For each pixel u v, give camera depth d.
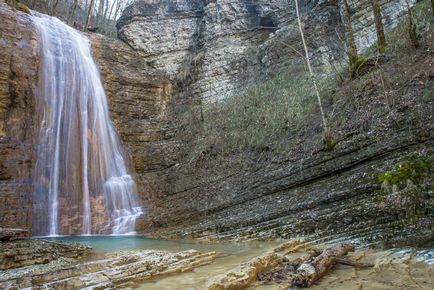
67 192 14.86
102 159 16.77
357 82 12.52
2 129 13.73
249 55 19.75
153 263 6.13
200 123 18.20
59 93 16.64
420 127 8.89
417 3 14.22
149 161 17.67
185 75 21.16
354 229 7.59
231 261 6.50
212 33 21.23
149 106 19.98
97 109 17.77
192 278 5.31
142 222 14.38
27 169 13.79
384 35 13.79
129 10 23.33
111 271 5.63
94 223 14.82
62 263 6.67
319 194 9.73
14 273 5.59
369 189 8.36
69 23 27.70
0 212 12.07
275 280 4.96
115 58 20.52
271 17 20.33
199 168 16.00
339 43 16.44
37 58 16.31
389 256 5.50
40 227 13.24
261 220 10.16
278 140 13.80
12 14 16.61
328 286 4.46
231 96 18.81
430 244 5.72
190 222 13.02
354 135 10.63
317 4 17.72
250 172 13.72
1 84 14.20
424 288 4.04
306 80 15.75
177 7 22.98
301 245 7.38
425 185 7.16
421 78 10.25
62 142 15.75
